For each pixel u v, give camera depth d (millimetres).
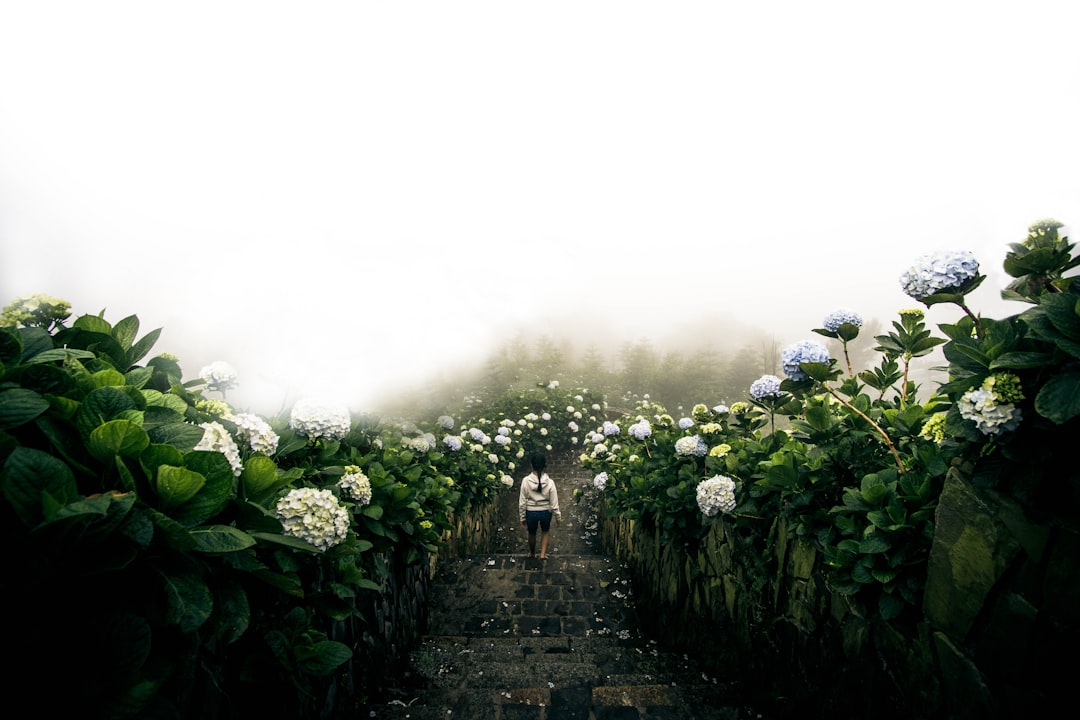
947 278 1438
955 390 1240
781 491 2057
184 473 968
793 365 1963
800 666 1935
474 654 2982
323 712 1736
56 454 972
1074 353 932
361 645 2182
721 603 2646
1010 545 1101
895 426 1972
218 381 1993
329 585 1718
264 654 1319
